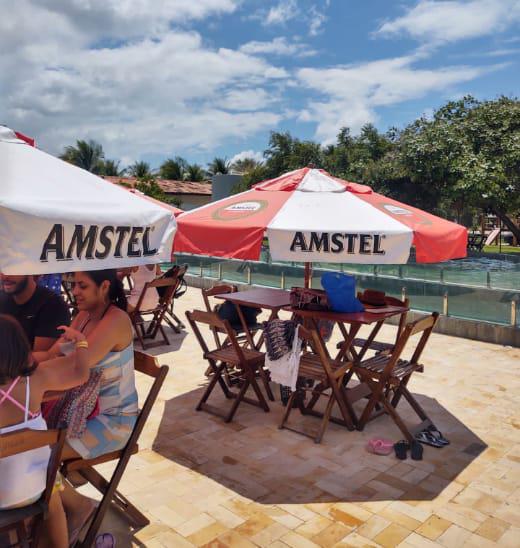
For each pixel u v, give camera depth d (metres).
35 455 2.62
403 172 20.61
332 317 5.01
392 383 5.00
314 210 4.86
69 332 2.89
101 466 4.39
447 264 10.60
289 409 5.25
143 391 6.27
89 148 57.69
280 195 5.24
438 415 5.66
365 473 4.37
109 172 57.94
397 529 3.59
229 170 63.88
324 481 4.22
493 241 35.47
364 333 9.50
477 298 9.05
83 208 2.72
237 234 4.62
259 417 5.51
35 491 2.60
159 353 7.94
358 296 5.94
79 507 3.22
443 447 4.88
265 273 12.75
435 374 7.07
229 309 6.66
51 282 5.83
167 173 58.03
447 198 20.95
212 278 13.95
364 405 5.91
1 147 3.11
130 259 2.94
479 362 7.62
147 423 5.29
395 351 4.85
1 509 2.53
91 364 3.05
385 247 4.55
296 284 12.10
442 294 9.55
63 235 2.55
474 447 4.89
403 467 4.48
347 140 27.02
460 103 22.00
